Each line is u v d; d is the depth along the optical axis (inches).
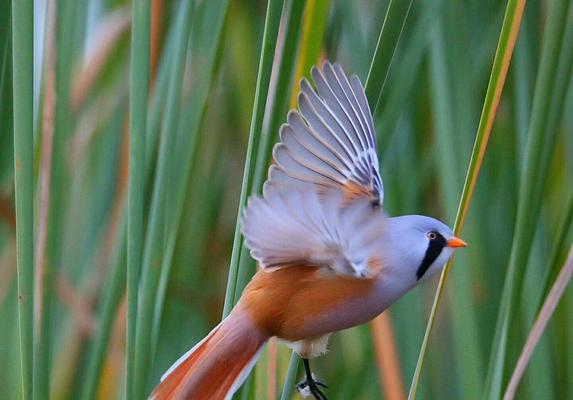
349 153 159.5
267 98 160.6
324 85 159.6
